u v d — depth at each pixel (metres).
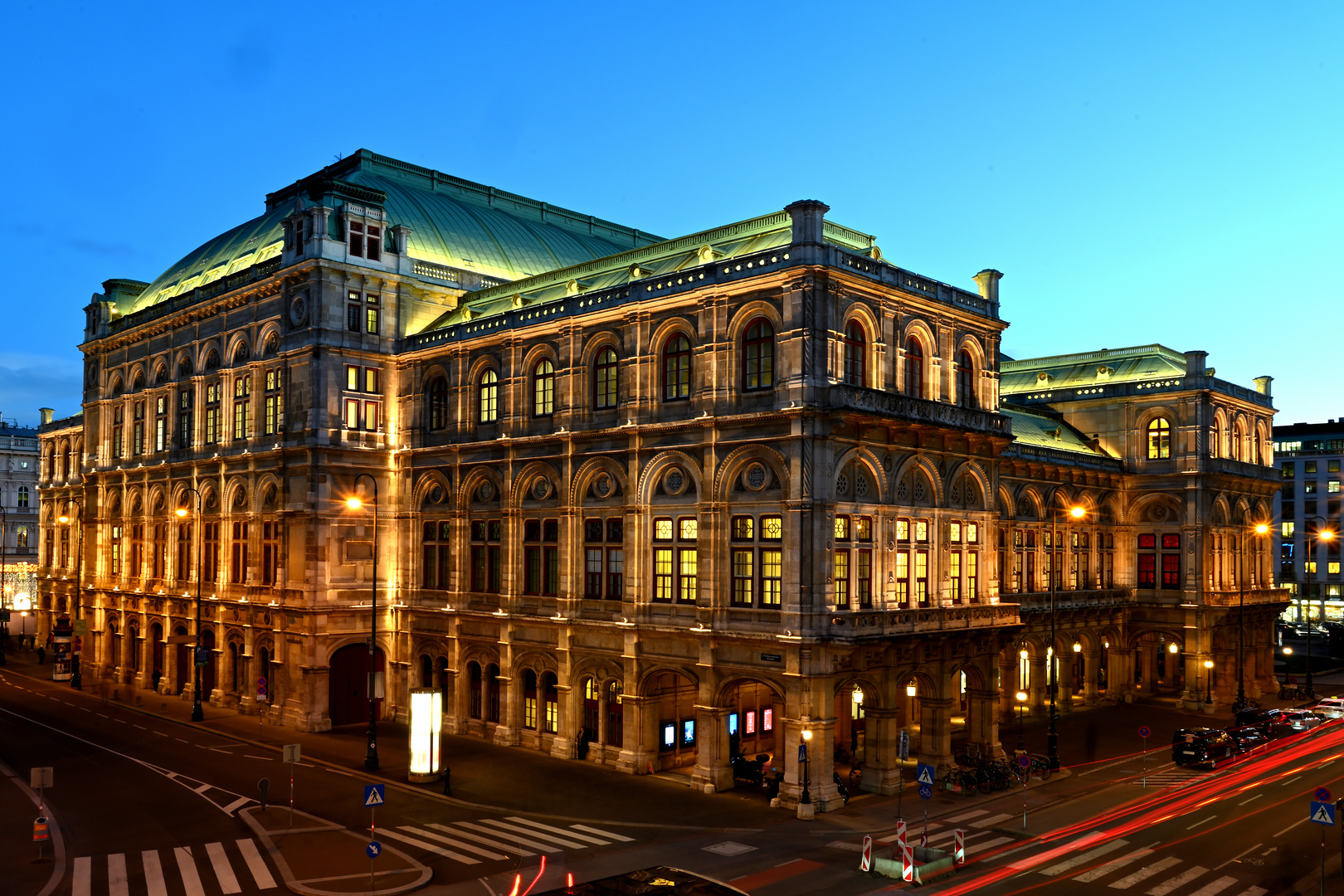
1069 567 66.31
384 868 30.58
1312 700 70.62
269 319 60.00
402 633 56.88
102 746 49.28
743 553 41.66
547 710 49.34
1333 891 29.33
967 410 45.78
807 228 39.81
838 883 29.64
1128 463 70.50
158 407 71.06
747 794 40.81
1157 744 53.12
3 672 77.62
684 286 43.97
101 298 80.00
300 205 59.56
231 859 31.55
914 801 40.25
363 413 57.41
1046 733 56.19
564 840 34.00
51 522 95.69
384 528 57.72
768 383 41.25
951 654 44.31
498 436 52.56
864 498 41.72
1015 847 33.88
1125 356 75.75
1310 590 125.50
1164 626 67.88
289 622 55.84
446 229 68.31
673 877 30.06
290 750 35.84
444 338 56.25
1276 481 74.94
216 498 63.56
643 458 45.22
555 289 55.25
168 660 66.50
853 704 50.97
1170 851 33.28
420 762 41.91
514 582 50.97
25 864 31.03
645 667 44.34
